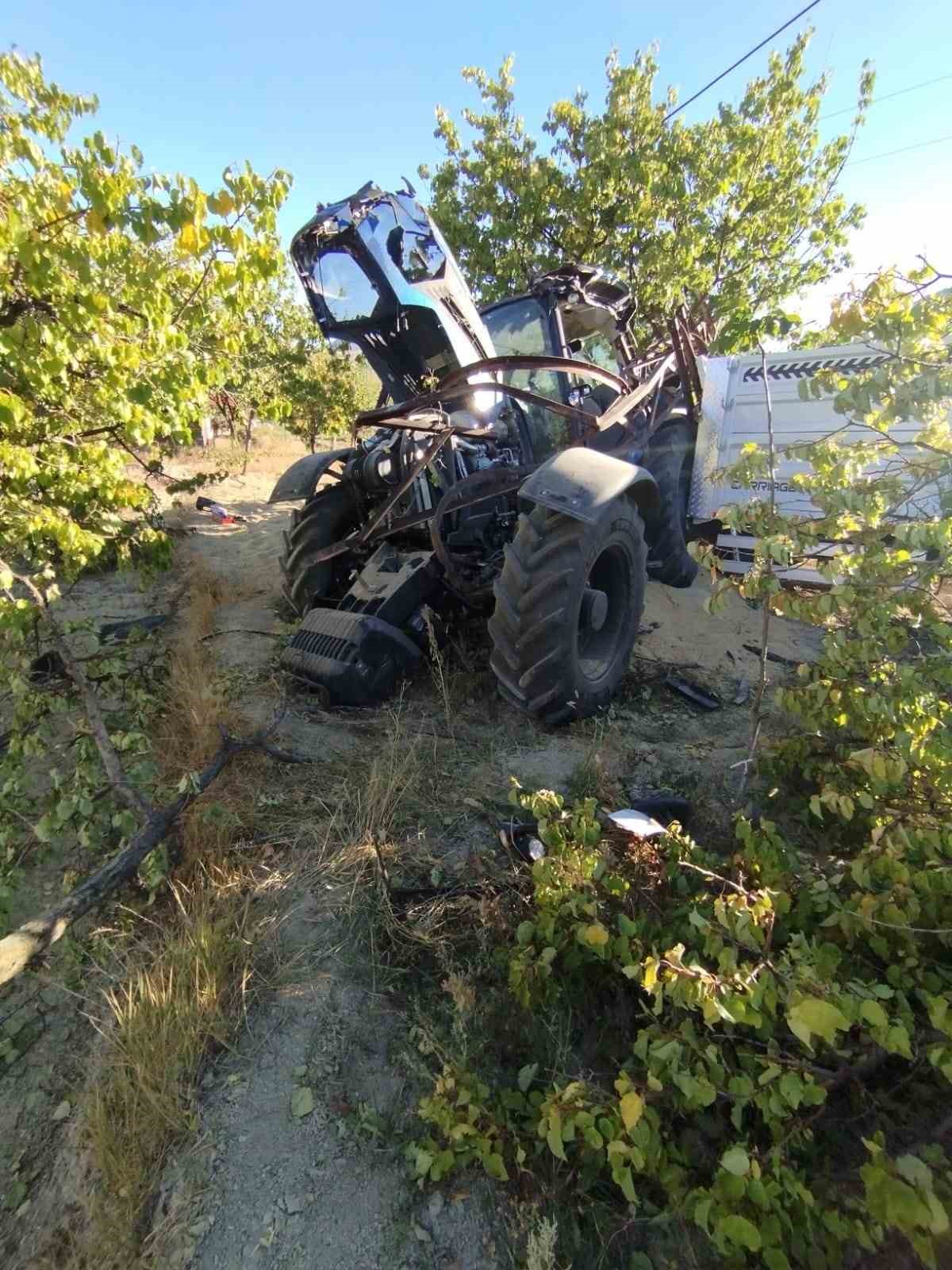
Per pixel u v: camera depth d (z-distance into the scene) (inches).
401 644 138.1
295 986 79.7
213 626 188.1
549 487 119.1
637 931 71.6
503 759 123.6
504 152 329.7
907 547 85.1
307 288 145.9
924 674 88.1
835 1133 63.2
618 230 326.6
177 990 75.8
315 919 87.9
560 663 121.3
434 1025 74.7
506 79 328.2
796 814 105.8
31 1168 68.6
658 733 135.9
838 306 84.5
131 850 89.9
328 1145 65.5
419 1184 62.5
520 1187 62.1
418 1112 67.0
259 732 118.4
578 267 184.7
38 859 97.7
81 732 104.0
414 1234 59.5
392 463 157.1
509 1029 74.0
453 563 146.4
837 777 98.5
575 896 71.9
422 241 144.1
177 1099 68.7
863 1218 53.6
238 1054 73.4
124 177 75.2
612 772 120.4
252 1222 60.5
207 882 92.1
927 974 67.5
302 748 124.4
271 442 764.6
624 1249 58.7
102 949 86.3
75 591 229.1
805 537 90.7
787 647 183.2
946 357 80.3
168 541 131.5
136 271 82.4
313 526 169.6
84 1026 80.1
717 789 116.4
